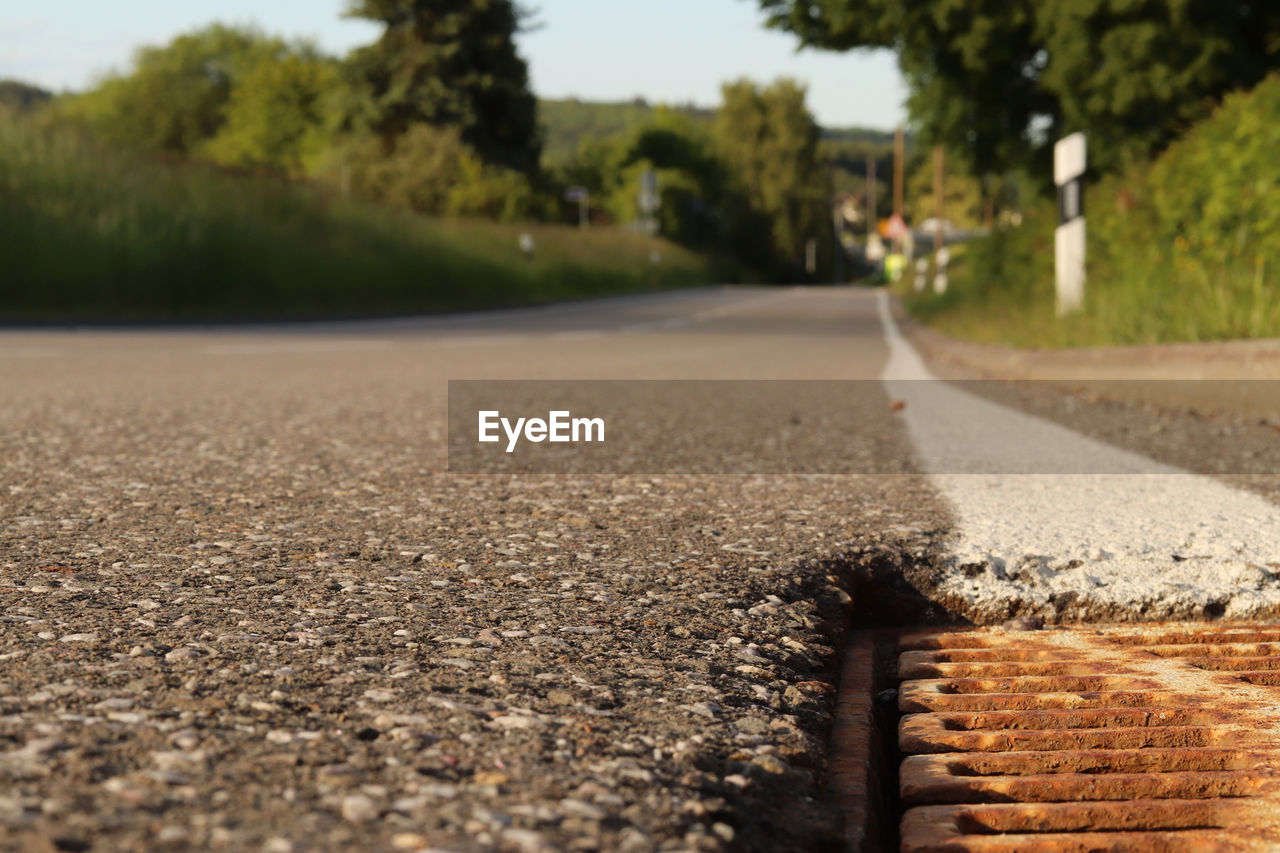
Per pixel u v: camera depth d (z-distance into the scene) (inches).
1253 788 58.4
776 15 634.2
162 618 80.7
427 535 114.6
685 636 81.0
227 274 749.9
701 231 3228.3
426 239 1066.7
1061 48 538.3
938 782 59.4
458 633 79.2
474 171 1604.3
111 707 60.9
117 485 142.6
